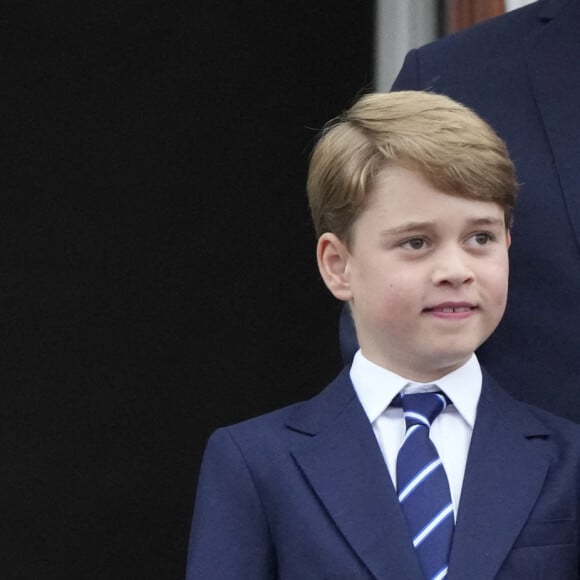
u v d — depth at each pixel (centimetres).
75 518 1627
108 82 1630
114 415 1645
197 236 1645
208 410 1652
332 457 678
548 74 777
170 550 1631
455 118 682
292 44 1584
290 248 1642
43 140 1641
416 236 664
